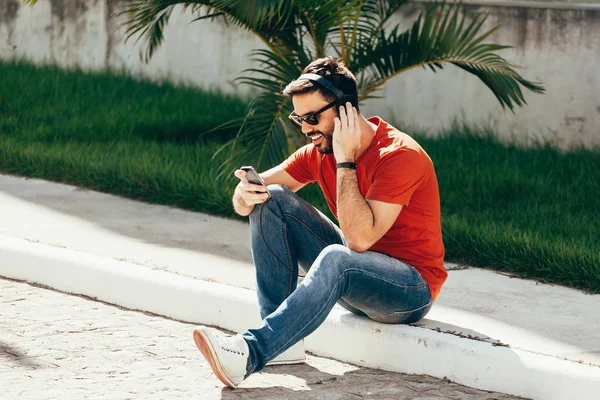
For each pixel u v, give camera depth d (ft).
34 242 19.97
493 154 31.19
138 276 17.63
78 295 18.43
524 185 26.84
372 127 14.38
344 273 13.44
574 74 32.32
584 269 18.39
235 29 39.22
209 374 14.20
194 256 19.92
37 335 15.78
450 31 24.98
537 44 32.76
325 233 14.60
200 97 38.73
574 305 16.96
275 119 23.99
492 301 17.03
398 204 13.75
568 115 32.50
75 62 43.11
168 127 33.88
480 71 24.99
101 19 42.22
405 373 14.53
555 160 30.55
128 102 37.70
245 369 13.09
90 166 27.45
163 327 16.57
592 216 23.99
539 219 23.47
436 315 15.93
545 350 14.25
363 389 13.74
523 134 33.12
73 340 15.58
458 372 14.02
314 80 13.82
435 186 14.38
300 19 24.89
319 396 13.38
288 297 13.33
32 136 32.53
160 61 41.19
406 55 25.35
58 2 43.19
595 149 31.94
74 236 21.30
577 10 32.12
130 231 22.12
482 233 20.85
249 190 14.26
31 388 13.35
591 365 13.37
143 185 25.96
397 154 13.88
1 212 23.49
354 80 14.08
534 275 19.08
